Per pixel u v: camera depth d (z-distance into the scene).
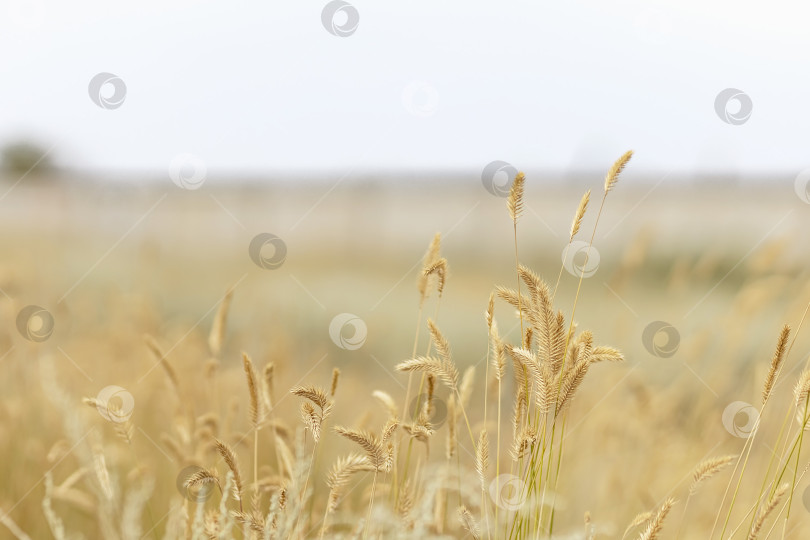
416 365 1.22
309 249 6.80
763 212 5.89
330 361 3.63
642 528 1.85
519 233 7.33
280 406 2.38
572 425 2.44
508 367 1.74
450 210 14.04
